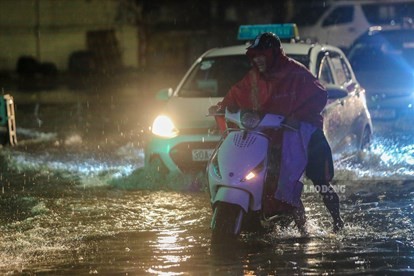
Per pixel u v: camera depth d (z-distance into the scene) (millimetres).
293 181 19625
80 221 23141
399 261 18281
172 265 18156
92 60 89312
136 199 26219
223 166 18922
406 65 42656
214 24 89625
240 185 18672
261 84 20094
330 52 33406
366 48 44344
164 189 27812
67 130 46938
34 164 33938
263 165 18969
